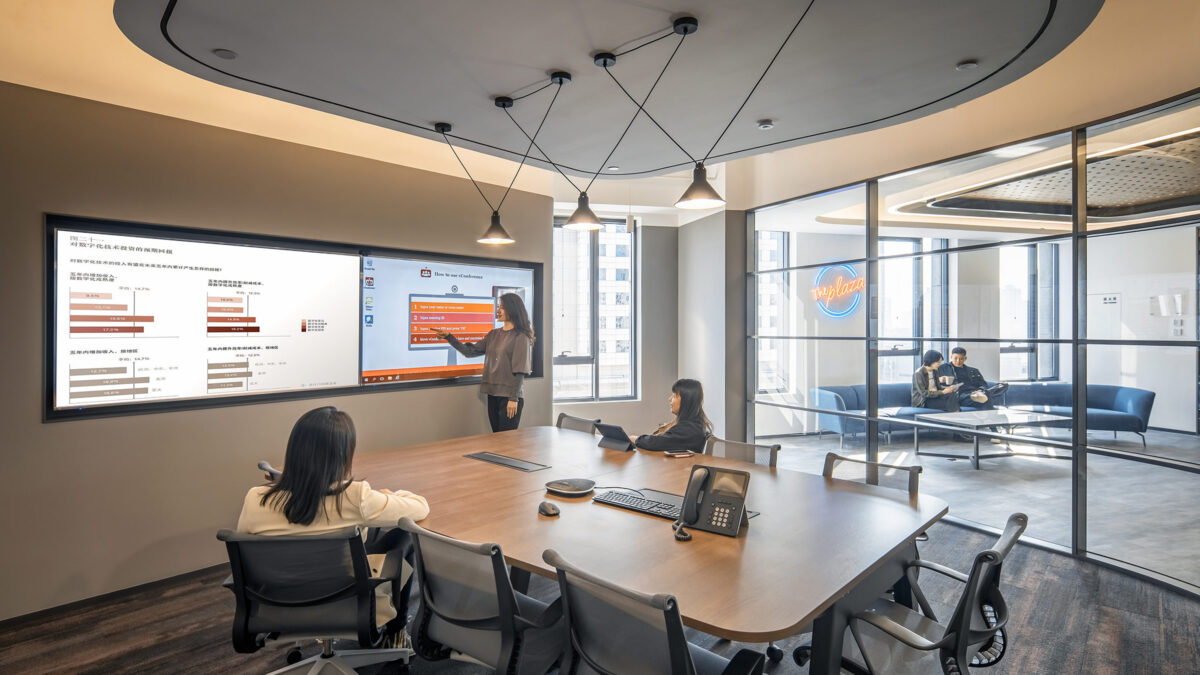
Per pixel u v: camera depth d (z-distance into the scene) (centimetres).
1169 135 305
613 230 708
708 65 272
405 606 232
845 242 513
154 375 319
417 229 439
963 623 152
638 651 139
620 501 231
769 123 349
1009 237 384
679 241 720
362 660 226
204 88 334
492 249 491
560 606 165
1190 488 305
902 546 189
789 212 570
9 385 275
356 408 407
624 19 230
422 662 242
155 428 320
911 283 452
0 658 248
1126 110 318
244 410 353
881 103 319
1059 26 238
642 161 426
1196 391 300
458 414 470
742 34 244
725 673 150
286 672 217
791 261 570
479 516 217
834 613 164
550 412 539
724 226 620
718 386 634
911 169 442
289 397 373
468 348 468
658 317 716
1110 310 334
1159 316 313
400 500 207
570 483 251
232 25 232
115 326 306
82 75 293
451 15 226
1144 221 317
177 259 327
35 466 283
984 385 404
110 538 305
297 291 376
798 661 243
